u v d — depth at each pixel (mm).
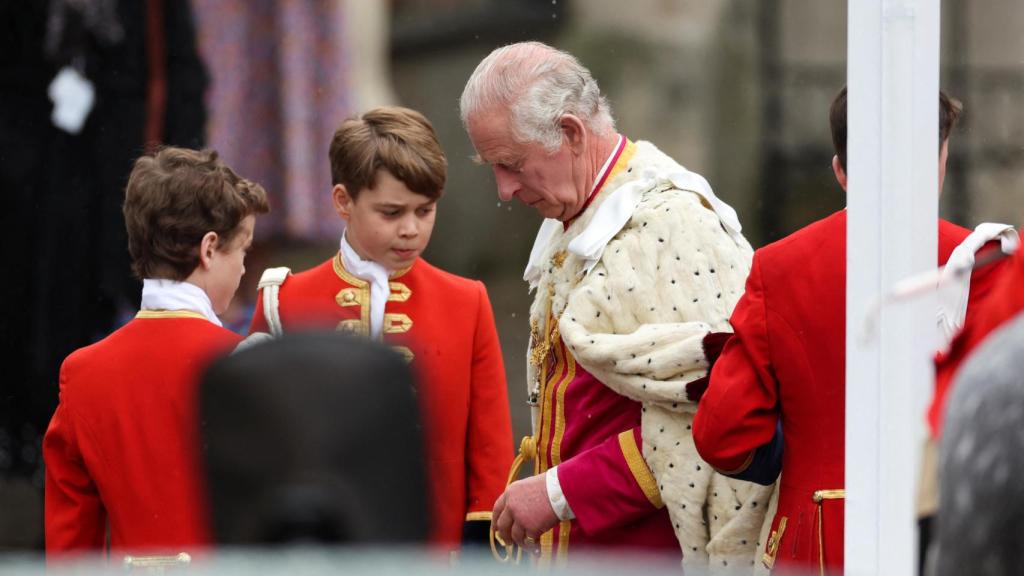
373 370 5203
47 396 20000
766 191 27453
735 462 10891
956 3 28391
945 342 9930
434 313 13453
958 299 10219
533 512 11773
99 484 12258
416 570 5023
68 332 19953
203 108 20516
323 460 5125
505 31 25984
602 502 11570
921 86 8961
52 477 12492
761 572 11125
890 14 8922
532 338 12781
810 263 10836
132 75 20094
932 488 7086
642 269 11438
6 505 20031
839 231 10883
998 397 5180
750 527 11352
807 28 27609
